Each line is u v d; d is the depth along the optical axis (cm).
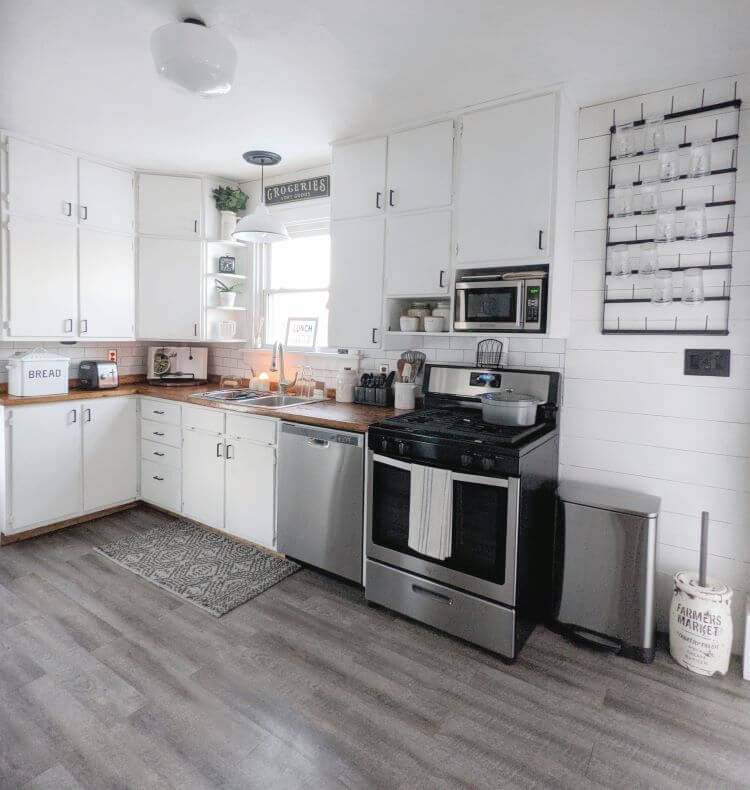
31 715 180
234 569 291
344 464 265
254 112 268
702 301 228
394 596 246
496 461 211
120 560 298
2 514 312
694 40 197
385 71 224
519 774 162
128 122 284
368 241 296
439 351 308
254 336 398
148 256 370
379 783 158
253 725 179
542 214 237
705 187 227
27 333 319
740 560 227
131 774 158
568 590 233
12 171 304
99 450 352
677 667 218
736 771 165
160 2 178
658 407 242
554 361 267
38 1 178
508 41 200
